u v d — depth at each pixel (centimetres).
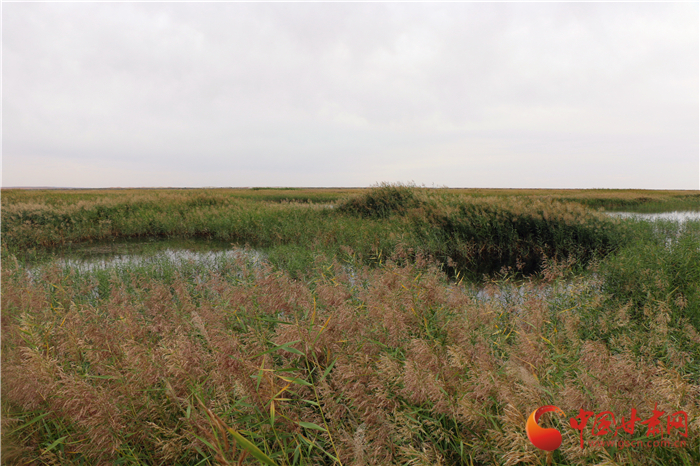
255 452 135
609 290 566
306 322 264
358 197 1698
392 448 194
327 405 208
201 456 216
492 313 337
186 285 538
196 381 227
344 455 190
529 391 177
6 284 360
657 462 162
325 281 423
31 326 268
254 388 206
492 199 1336
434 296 323
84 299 513
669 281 523
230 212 1562
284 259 812
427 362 226
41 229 1196
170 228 1380
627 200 3042
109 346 278
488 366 201
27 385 204
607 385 190
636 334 312
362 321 302
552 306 432
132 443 216
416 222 1202
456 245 1012
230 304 358
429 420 206
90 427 199
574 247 973
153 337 326
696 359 300
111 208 1645
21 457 203
